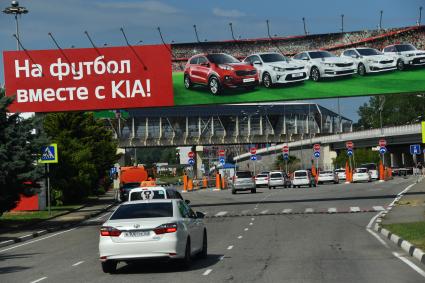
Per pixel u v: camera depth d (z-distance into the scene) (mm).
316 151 83812
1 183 33750
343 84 41781
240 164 188750
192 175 122000
